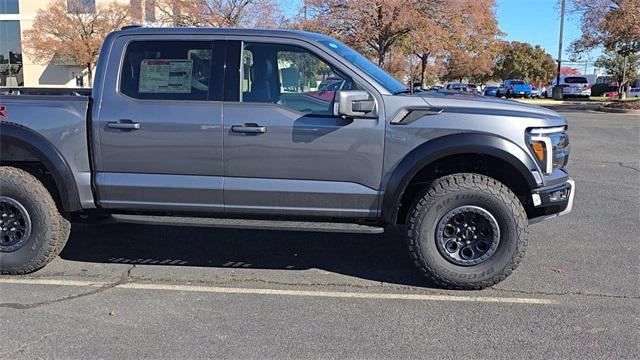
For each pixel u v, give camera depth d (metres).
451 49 30.67
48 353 3.62
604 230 6.51
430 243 4.64
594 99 42.84
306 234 6.38
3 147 5.08
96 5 40.69
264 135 4.63
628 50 29.05
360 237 6.29
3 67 47.16
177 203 4.82
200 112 4.70
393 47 34.41
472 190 4.52
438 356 3.60
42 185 4.96
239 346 3.72
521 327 4.02
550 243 6.01
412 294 4.65
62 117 4.81
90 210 5.00
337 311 4.29
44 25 39.97
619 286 4.81
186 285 4.83
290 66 4.75
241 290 4.72
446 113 4.55
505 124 4.52
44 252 4.96
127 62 4.85
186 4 25.81
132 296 4.58
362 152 4.59
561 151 4.76
